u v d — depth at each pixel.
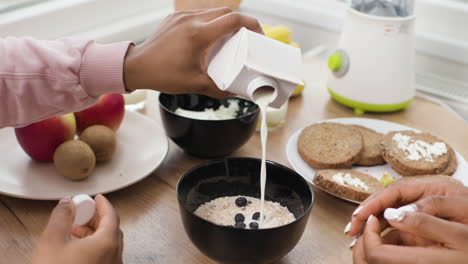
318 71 1.21
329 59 1.00
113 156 0.80
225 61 0.54
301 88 1.05
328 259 0.62
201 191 0.66
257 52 0.52
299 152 0.83
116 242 0.49
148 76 0.59
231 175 0.68
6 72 0.58
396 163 0.79
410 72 0.98
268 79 0.52
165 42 0.57
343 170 0.78
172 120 0.78
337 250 0.64
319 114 1.00
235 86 0.53
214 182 0.67
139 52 0.58
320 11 1.43
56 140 0.74
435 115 1.02
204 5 0.80
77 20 1.26
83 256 0.46
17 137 0.75
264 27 1.01
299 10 1.47
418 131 0.91
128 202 0.71
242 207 0.65
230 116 0.88
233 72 0.52
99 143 0.75
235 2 0.83
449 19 1.25
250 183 0.69
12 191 0.69
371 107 0.99
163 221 0.68
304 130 0.89
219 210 0.64
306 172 0.79
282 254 0.56
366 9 0.97
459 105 1.24
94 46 0.60
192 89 0.60
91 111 0.79
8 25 1.12
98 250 0.47
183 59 0.57
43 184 0.72
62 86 0.59
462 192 0.58
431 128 0.96
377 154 0.83
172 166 0.81
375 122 0.94
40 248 0.46
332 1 1.42
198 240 0.56
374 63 0.96
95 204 0.52
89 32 1.29
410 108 1.04
